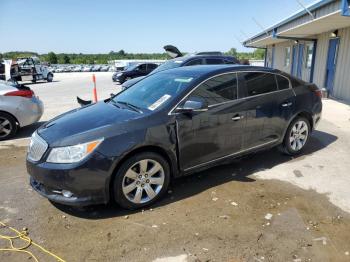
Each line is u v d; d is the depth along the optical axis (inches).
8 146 258.2
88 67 2605.8
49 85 928.3
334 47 516.1
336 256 115.0
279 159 211.6
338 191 165.0
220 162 175.9
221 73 174.2
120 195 141.8
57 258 116.3
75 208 150.8
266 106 187.6
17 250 120.9
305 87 215.2
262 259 114.0
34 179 145.3
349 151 227.5
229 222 137.2
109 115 156.1
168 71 196.2
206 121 161.9
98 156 134.0
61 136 140.3
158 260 114.6
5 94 275.7
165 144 149.2
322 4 379.2
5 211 149.4
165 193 164.1
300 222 136.3
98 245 123.3
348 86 466.9
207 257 115.5
